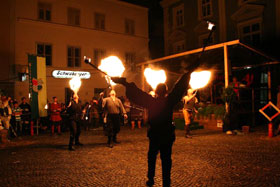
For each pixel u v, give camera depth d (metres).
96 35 20.44
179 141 8.38
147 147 7.54
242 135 9.35
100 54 20.72
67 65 18.95
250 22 16.17
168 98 3.41
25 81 16.72
